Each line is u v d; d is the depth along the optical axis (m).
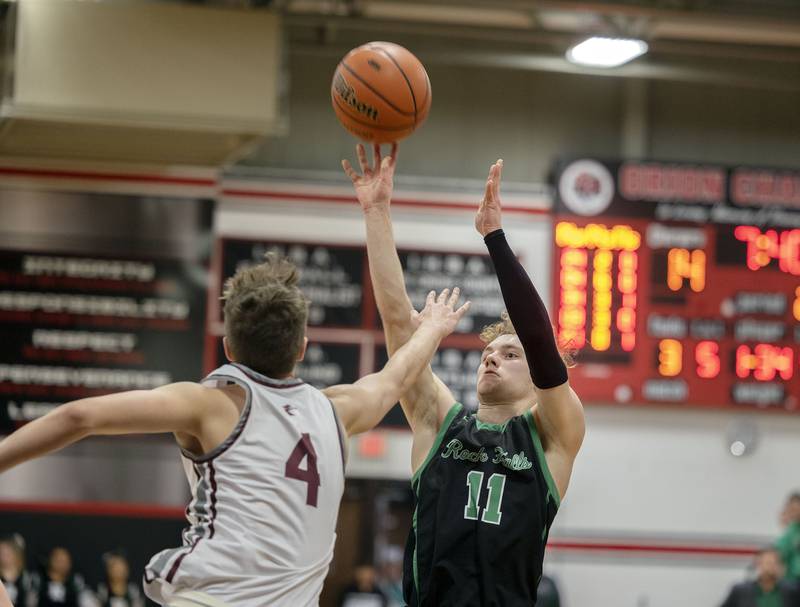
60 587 10.77
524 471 4.08
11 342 10.97
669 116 12.45
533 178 12.12
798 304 11.85
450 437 4.29
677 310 11.68
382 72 4.80
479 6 11.02
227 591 3.29
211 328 11.29
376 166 4.56
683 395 11.62
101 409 3.19
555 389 4.04
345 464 3.66
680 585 11.84
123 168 11.27
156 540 11.05
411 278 11.60
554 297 11.50
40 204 11.12
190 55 9.02
